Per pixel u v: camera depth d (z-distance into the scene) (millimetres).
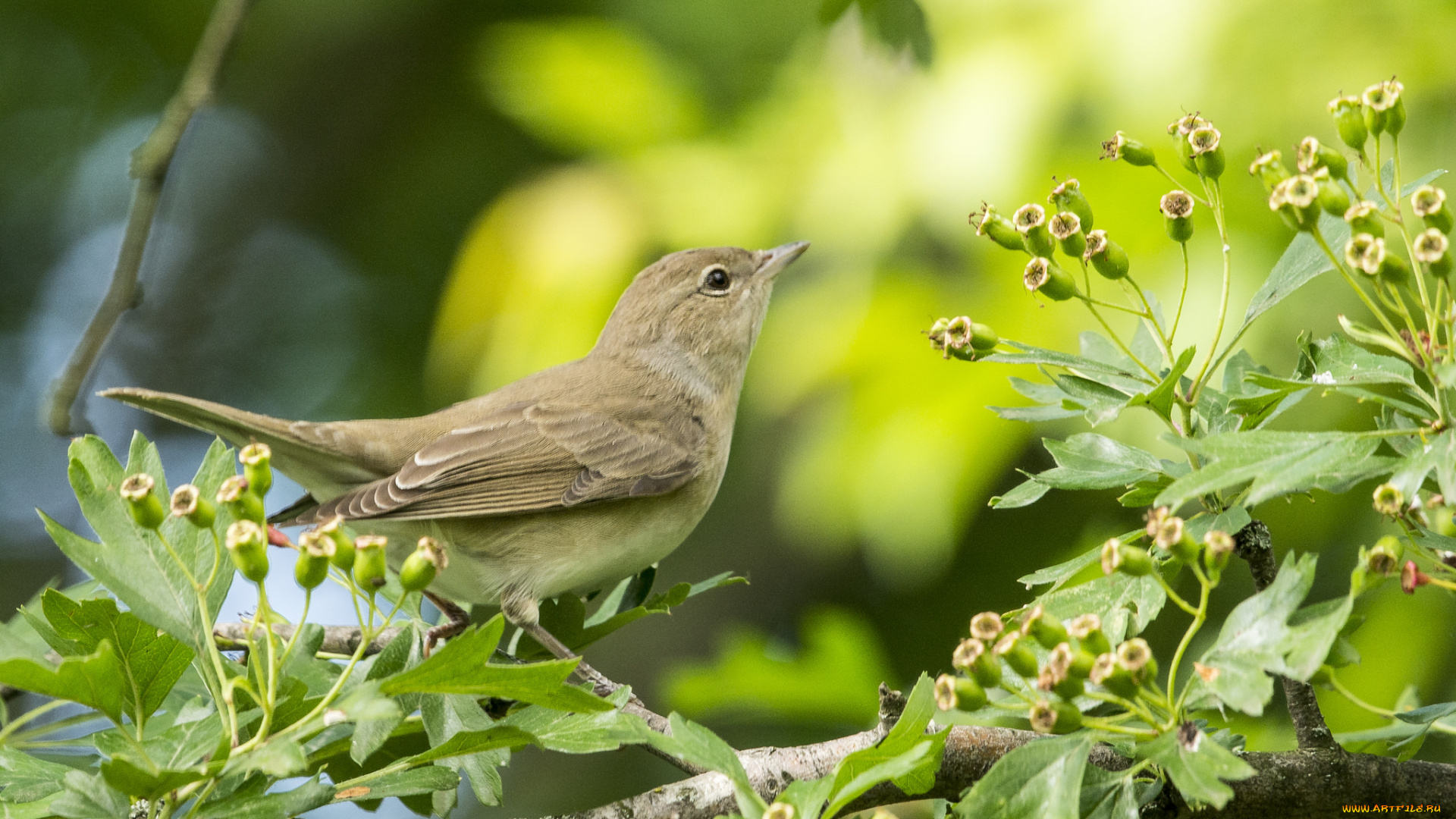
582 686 4656
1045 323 10742
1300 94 10438
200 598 4828
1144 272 10570
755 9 14344
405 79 17438
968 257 11125
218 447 5551
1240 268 10297
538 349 12250
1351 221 4512
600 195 12523
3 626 5395
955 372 10922
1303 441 4500
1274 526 10633
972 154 11000
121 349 17203
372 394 16188
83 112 16609
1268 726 8773
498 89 14109
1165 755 4336
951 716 4918
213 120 18188
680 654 14969
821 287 11656
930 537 11000
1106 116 10828
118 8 16391
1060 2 11156
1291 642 4227
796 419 14086
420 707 5355
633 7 14984
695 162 12617
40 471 16328
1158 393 5184
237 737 4785
